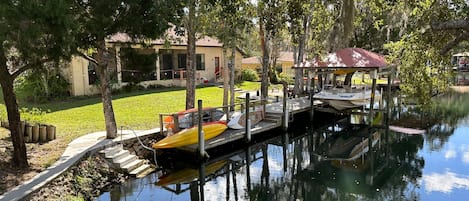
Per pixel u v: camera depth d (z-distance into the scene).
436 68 12.16
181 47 25.39
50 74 8.19
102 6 6.92
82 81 20.56
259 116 14.73
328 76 23.33
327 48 19.75
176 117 11.38
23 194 6.51
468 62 44.28
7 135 10.28
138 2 7.13
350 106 16.59
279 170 11.67
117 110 15.93
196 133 11.07
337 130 17.44
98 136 10.91
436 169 11.22
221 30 14.06
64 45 6.05
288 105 17.16
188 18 12.73
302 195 9.52
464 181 10.09
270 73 31.28
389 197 9.18
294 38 16.31
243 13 13.88
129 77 9.05
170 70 26.12
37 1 5.50
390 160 12.52
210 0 12.02
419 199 8.92
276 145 14.98
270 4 14.49
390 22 22.09
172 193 9.30
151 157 10.95
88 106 16.86
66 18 5.77
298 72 21.17
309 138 16.11
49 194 7.05
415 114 20.59
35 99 18.22
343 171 11.56
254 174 11.28
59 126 12.52
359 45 26.70
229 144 12.60
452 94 29.44
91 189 8.29
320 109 17.67
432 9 9.26
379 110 17.22
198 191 9.66
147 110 16.06
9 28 5.37
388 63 15.76
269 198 9.34
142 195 8.88
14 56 7.16
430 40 9.62
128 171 9.57
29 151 9.30
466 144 14.08
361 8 22.92
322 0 19.02
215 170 11.66
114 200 8.30
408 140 15.06
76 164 8.48
